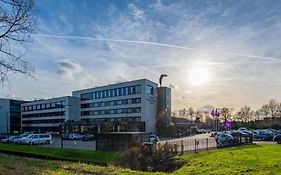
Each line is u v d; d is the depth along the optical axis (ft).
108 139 99.81
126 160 74.28
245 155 74.18
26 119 432.25
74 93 370.53
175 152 78.69
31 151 111.34
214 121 360.89
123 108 300.61
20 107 445.78
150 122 287.07
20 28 48.52
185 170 53.98
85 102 355.15
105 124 271.90
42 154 100.94
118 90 308.40
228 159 66.23
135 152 74.59
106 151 95.86
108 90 321.52
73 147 133.59
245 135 134.21
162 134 282.56
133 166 70.49
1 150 122.31
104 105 325.21
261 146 106.01
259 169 46.62
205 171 49.26
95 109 338.13
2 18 46.57
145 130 276.62
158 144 76.54
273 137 162.30
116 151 92.53
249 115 360.69
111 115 314.55
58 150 105.81
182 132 291.17
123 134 96.12
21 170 41.73
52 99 380.58
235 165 54.29
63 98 360.89
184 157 74.64
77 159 86.79
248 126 331.77
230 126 332.19
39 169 44.39
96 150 100.83
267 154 75.56
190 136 257.55
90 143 173.47
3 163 54.95
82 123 293.43
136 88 288.92
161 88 302.25
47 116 390.01
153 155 73.00
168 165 68.90
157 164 70.79
